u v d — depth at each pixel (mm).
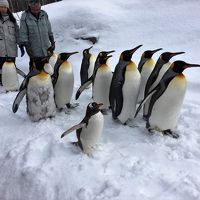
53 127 2791
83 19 6301
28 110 2920
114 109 2707
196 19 5887
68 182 2057
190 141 2449
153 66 2898
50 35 4203
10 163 2379
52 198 2006
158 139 2471
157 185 1949
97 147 2385
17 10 10805
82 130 2234
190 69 4137
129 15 6363
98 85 2836
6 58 3965
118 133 2615
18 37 4191
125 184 1957
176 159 2221
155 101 2379
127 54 2584
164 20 6020
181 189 1869
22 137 2695
